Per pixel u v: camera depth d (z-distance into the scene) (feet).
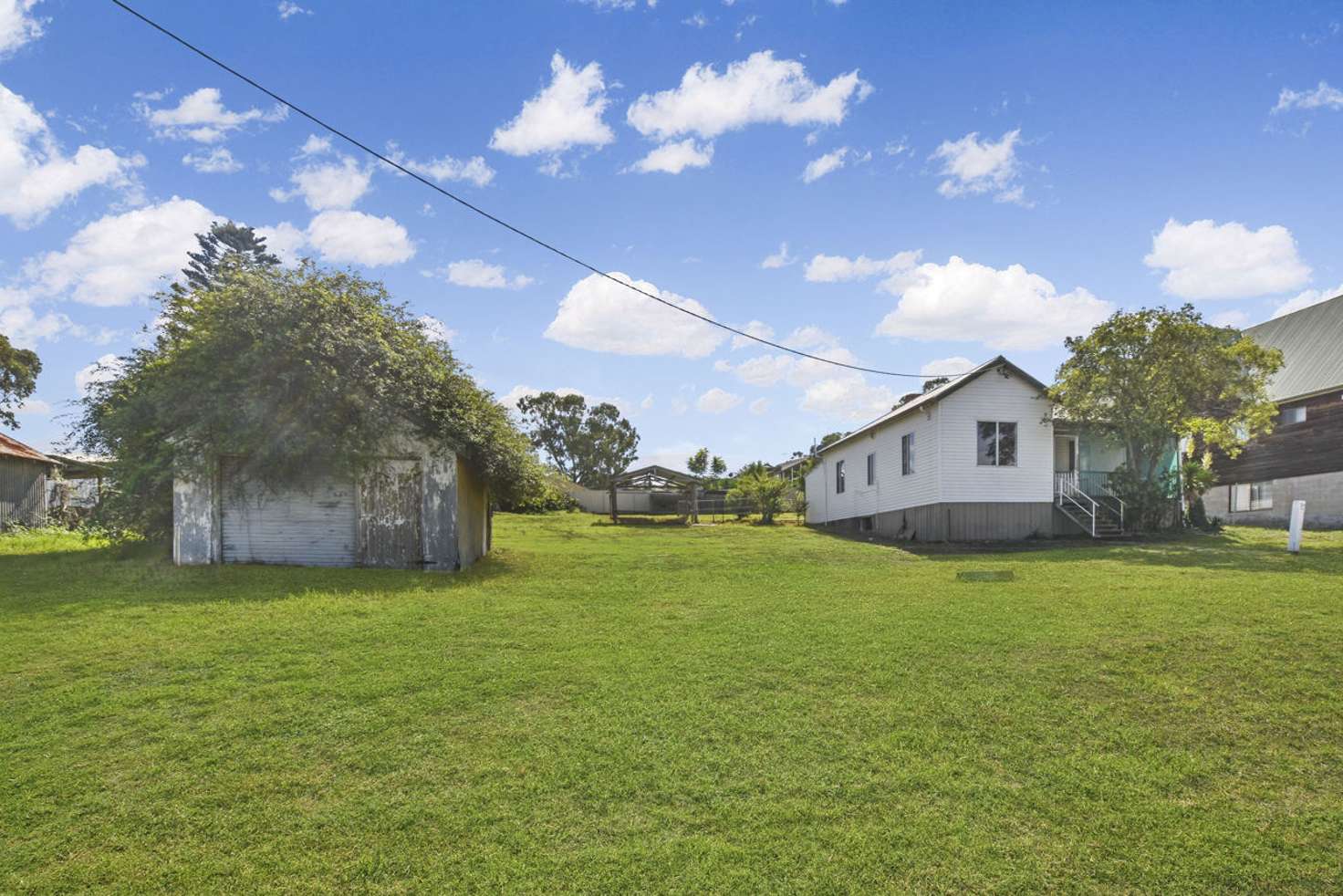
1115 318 68.13
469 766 17.31
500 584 40.55
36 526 76.38
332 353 41.47
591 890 13.00
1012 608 32.65
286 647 25.95
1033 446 70.79
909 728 19.34
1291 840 14.44
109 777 16.56
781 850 14.10
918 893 12.95
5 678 22.25
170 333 46.34
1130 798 15.97
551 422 217.56
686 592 38.55
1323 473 78.13
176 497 42.37
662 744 18.45
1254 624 27.86
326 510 44.14
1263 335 94.48
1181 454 81.00
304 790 16.21
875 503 85.05
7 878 13.10
